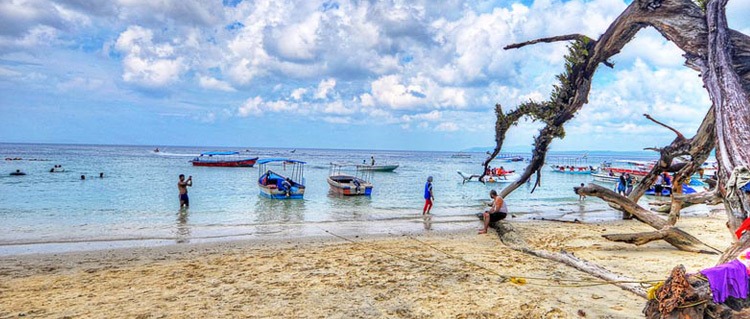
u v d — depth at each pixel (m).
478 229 16.02
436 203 25.39
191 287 7.59
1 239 13.15
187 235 14.12
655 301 3.79
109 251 11.32
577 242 12.58
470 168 78.69
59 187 29.84
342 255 10.39
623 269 8.81
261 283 7.79
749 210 4.49
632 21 8.04
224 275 8.45
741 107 5.54
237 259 9.99
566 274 8.28
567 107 10.34
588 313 5.97
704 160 12.29
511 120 11.94
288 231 15.10
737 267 3.46
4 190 27.84
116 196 25.23
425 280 7.86
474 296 6.81
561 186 40.78
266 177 28.25
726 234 14.16
